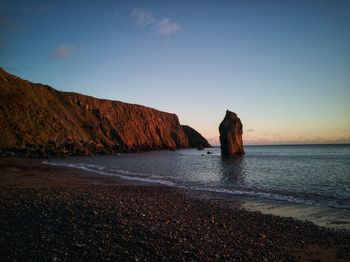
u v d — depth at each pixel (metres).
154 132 173.00
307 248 12.31
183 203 20.66
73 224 12.75
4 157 66.81
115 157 86.19
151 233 12.02
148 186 29.41
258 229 14.80
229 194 25.16
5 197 19.08
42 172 40.03
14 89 100.50
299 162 64.06
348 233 14.38
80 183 30.58
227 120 92.56
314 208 19.88
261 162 65.44
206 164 59.88
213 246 11.45
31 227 12.54
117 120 147.88
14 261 9.58
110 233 11.84
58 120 104.56
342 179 33.72
